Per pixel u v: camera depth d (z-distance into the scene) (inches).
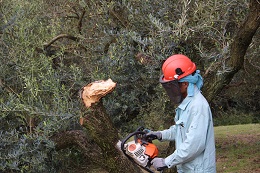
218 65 175.2
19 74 208.4
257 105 386.0
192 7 178.5
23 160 201.2
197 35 181.6
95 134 165.0
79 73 201.5
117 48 197.6
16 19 205.3
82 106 162.4
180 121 113.7
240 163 280.8
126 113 240.2
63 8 245.4
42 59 204.1
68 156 240.1
